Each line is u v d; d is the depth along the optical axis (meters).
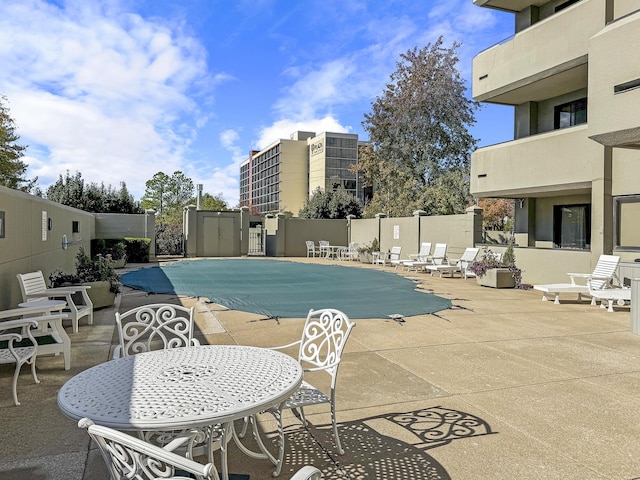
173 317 3.39
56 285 7.41
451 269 14.03
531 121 14.16
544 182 11.88
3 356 3.74
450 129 28.56
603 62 8.43
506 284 11.38
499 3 13.59
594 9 10.46
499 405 3.71
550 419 3.43
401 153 29.17
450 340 5.94
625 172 10.01
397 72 29.09
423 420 3.40
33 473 2.58
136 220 20.00
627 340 5.99
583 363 4.93
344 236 24.16
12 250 6.12
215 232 22.47
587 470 2.67
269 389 2.07
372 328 6.64
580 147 10.84
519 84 12.64
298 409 3.23
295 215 68.75
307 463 2.75
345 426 3.29
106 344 5.52
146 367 2.42
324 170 68.44
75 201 22.02
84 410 1.82
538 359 5.09
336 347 3.04
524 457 2.83
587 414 3.53
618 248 10.13
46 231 8.21
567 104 13.34
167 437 2.31
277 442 3.04
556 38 11.46
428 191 26.42
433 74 28.27
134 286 11.25
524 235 14.17
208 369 2.38
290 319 7.26
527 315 7.74
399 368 4.73
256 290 10.72
